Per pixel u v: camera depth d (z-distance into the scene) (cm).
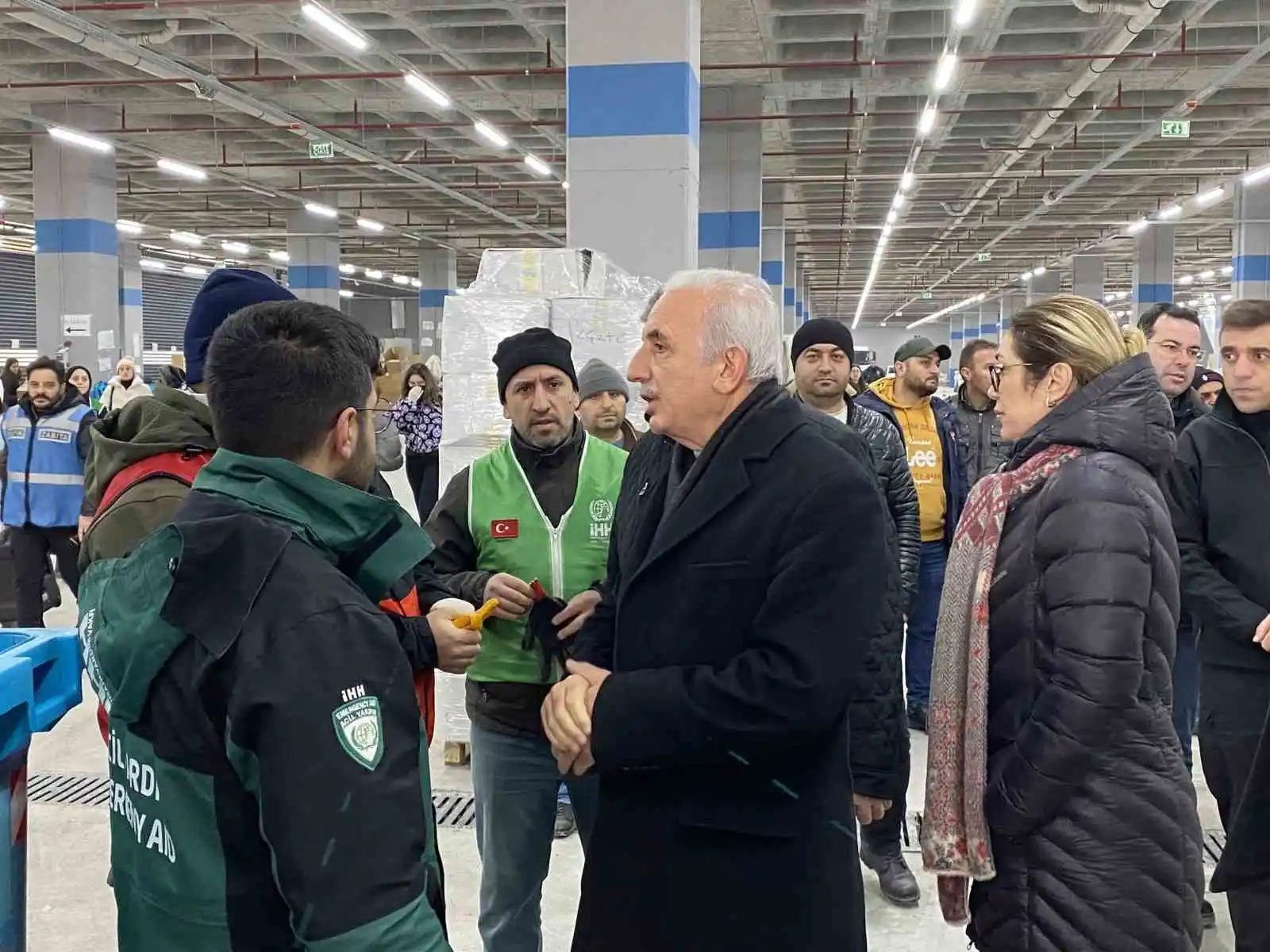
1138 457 158
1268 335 217
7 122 1499
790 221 2411
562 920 275
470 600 201
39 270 1536
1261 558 221
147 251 2920
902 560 310
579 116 618
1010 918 160
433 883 109
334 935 91
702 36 1123
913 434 398
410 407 662
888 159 1755
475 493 216
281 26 1057
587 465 216
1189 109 1311
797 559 128
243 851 97
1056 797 152
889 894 283
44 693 131
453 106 1245
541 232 2619
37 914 273
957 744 166
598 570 212
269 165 1712
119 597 102
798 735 125
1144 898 153
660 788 135
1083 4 927
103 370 1504
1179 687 317
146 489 130
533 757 201
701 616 133
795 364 305
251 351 104
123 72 1288
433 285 2875
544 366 213
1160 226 2353
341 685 95
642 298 424
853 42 1124
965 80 1254
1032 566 158
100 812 339
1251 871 180
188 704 96
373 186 2025
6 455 528
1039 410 169
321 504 104
